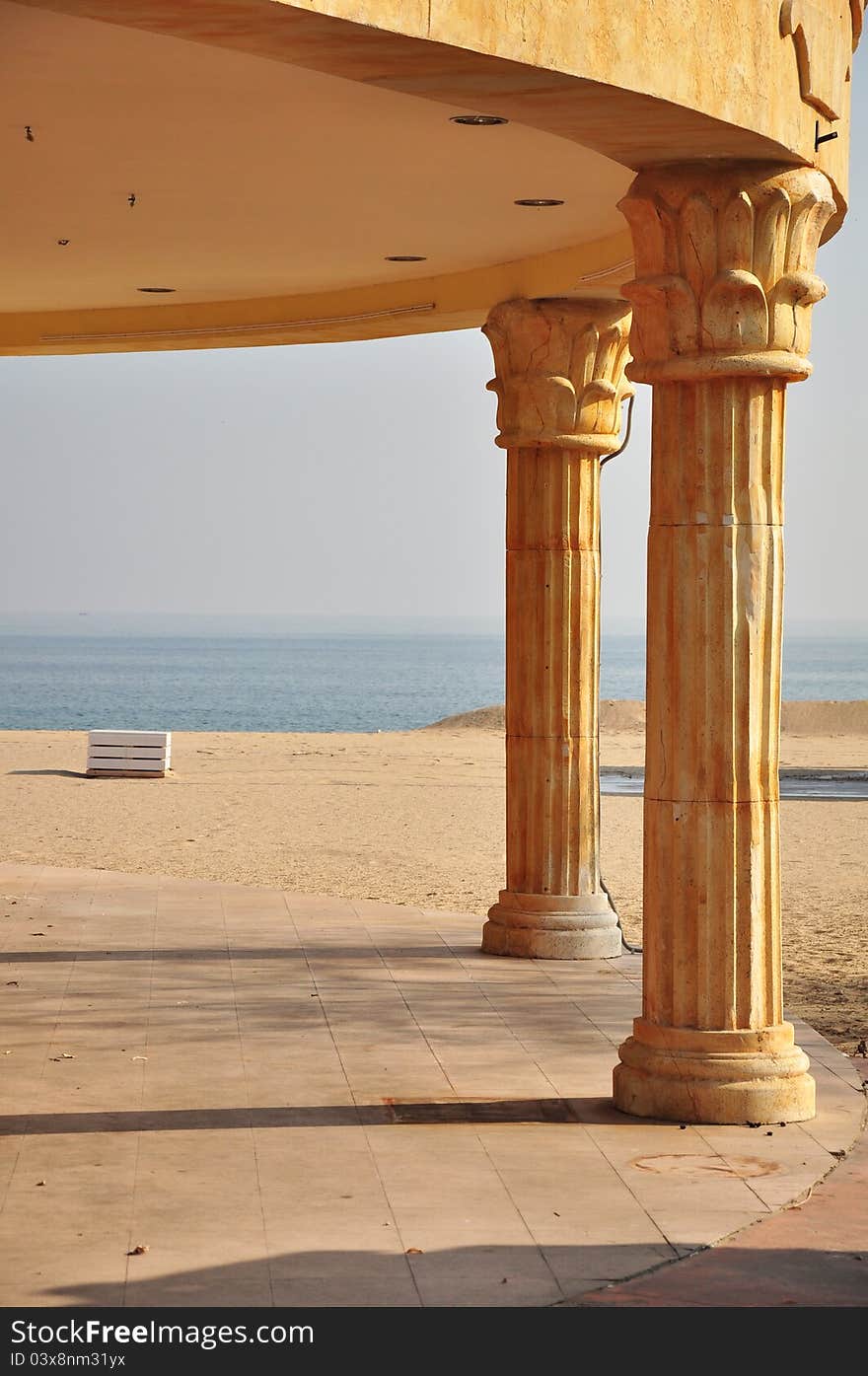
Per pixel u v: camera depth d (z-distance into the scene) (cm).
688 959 849
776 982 856
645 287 831
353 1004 1101
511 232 1168
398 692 11575
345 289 1437
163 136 934
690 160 816
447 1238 662
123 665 18600
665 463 845
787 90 798
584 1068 945
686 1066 841
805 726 4556
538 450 1274
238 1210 693
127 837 2092
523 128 894
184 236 1218
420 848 2044
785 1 787
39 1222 676
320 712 8431
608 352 1252
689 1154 783
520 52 659
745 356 818
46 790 2675
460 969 1225
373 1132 813
